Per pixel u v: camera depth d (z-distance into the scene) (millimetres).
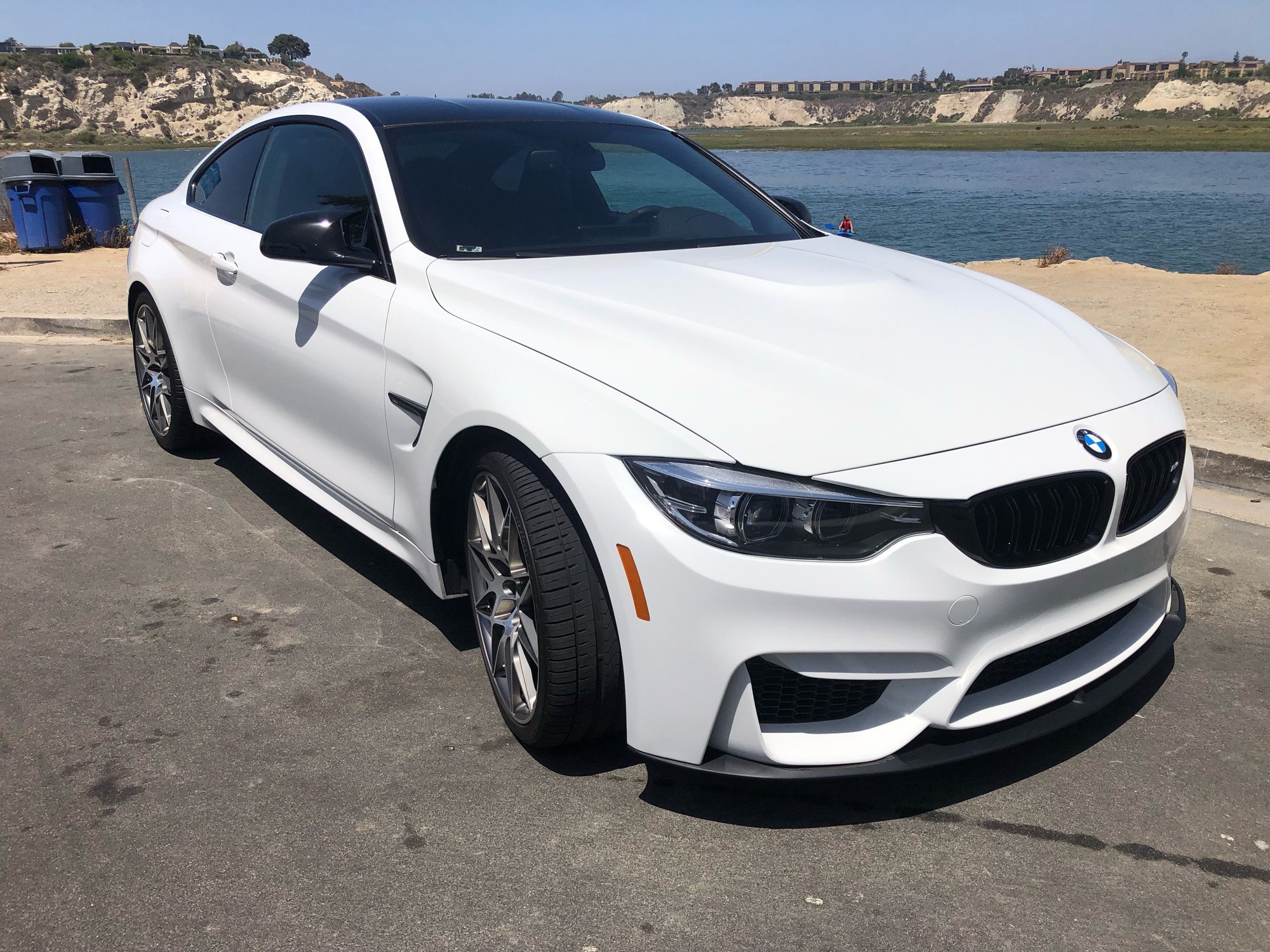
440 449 2736
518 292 2777
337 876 2225
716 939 2055
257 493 4582
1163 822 2416
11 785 2539
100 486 4645
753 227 3684
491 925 2088
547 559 2389
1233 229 27062
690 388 2297
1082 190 46875
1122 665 2617
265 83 144125
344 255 3133
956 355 2543
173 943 2039
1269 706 2916
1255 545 4070
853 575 2113
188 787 2529
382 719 2832
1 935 2061
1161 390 2785
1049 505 2266
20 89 131250
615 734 2760
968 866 2268
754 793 2525
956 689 2225
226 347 4047
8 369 6773
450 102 3861
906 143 143125
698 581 2139
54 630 3346
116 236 13109
